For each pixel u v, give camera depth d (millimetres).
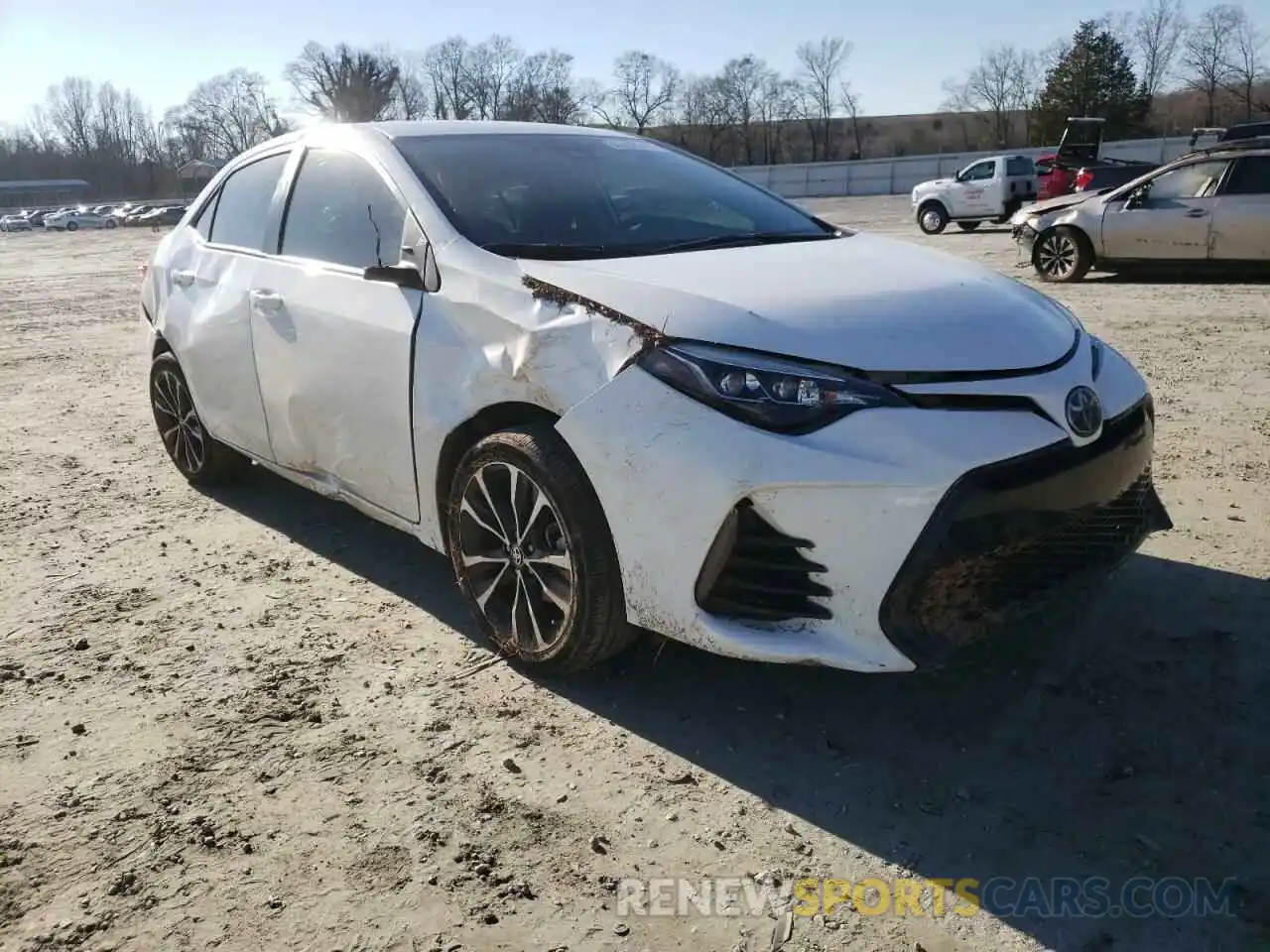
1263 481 4555
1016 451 2469
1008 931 2088
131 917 2186
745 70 78062
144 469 5559
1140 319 9000
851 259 3162
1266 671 2988
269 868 2326
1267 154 10633
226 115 98938
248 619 3596
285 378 3863
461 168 3629
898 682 3037
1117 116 64188
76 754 2785
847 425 2439
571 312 2838
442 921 2154
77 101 111938
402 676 3160
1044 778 2557
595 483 2715
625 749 2746
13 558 4238
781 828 2416
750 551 2568
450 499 3201
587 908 2182
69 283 19234
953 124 77438
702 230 3586
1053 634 3252
